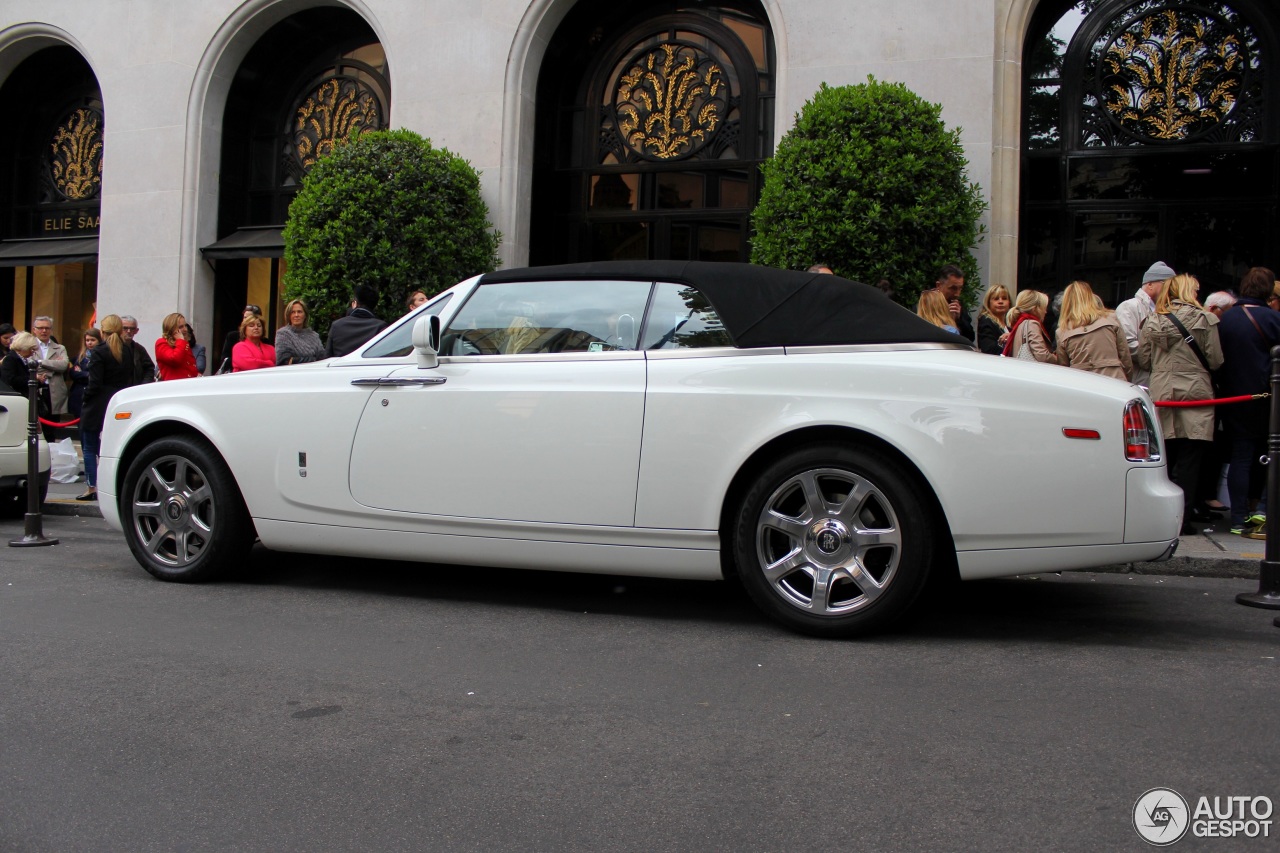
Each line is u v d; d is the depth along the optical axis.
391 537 4.79
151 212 12.94
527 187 11.45
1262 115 9.66
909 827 2.42
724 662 3.80
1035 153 10.20
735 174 11.29
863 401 4.09
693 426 4.28
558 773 2.76
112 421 5.45
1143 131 10.00
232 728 3.10
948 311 6.97
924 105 8.85
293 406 4.97
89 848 2.35
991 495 3.95
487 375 4.65
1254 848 2.31
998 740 2.98
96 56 13.30
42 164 14.84
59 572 5.61
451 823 2.46
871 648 4.02
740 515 4.25
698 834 2.40
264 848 2.34
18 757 2.88
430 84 11.53
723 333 4.41
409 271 10.18
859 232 8.45
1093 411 3.92
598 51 11.86
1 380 9.31
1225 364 6.73
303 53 13.47
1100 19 10.08
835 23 9.92
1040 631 4.33
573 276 4.78
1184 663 3.82
